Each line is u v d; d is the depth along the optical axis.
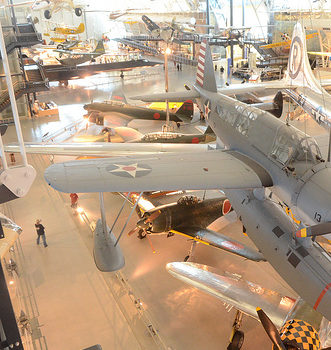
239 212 9.31
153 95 14.37
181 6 40.06
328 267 6.76
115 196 13.48
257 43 33.78
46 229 11.51
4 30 19.06
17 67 21.12
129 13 35.88
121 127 18.31
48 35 35.50
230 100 11.54
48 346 7.29
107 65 31.00
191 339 7.47
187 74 35.28
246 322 7.83
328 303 6.38
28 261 10.01
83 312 8.20
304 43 17.08
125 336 7.55
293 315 6.46
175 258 10.07
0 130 2.63
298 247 7.30
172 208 9.51
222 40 34.38
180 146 13.89
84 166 7.98
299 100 16.88
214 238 9.00
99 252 9.32
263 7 36.34
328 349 3.89
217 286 7.23
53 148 13.26
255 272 9.51
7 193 2.62
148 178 7.72
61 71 29.56
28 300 8.56
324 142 9.84
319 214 6.75
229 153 9.62
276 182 8.15
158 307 8.35
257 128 9.20
